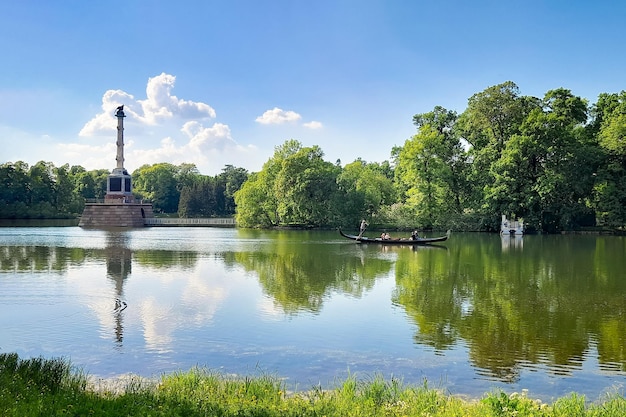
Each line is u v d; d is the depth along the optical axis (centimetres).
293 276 3203
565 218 7431
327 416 944
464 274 3297
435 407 1023
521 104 7912
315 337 1775
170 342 1698
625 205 7281
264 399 1056
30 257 4231
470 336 1797
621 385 1330
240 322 1973
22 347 1636
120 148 11981
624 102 7356
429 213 8281
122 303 2305
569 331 1861
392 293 2617
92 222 11244
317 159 9825
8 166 13312
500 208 7644
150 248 5259
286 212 9588
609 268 3572
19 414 873
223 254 4619
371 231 8912
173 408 953
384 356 1567
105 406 952
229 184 16688
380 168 13962
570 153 7269
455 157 8619
